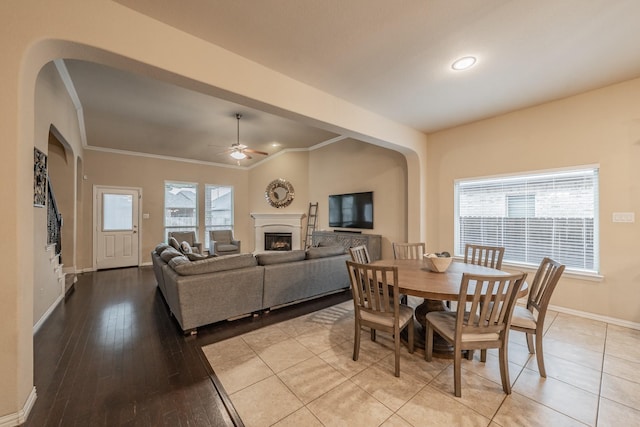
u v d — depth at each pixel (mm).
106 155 6070
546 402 1754
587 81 2816
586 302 3086
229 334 2766
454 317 2148
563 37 2125
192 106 4051
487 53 2348
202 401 1780
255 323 3041
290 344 2551
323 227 6660
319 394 1844
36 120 2742
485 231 3936
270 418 1630
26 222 1593
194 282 2707
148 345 2531
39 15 1535
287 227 7312
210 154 6848
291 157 7277
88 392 1856
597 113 2984
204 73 2158
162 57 1953
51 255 3408
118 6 1773
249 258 3184
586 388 1887
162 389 1897
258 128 5199
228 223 7934
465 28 2033
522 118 3520
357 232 5719
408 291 2053
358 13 1877
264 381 1990
